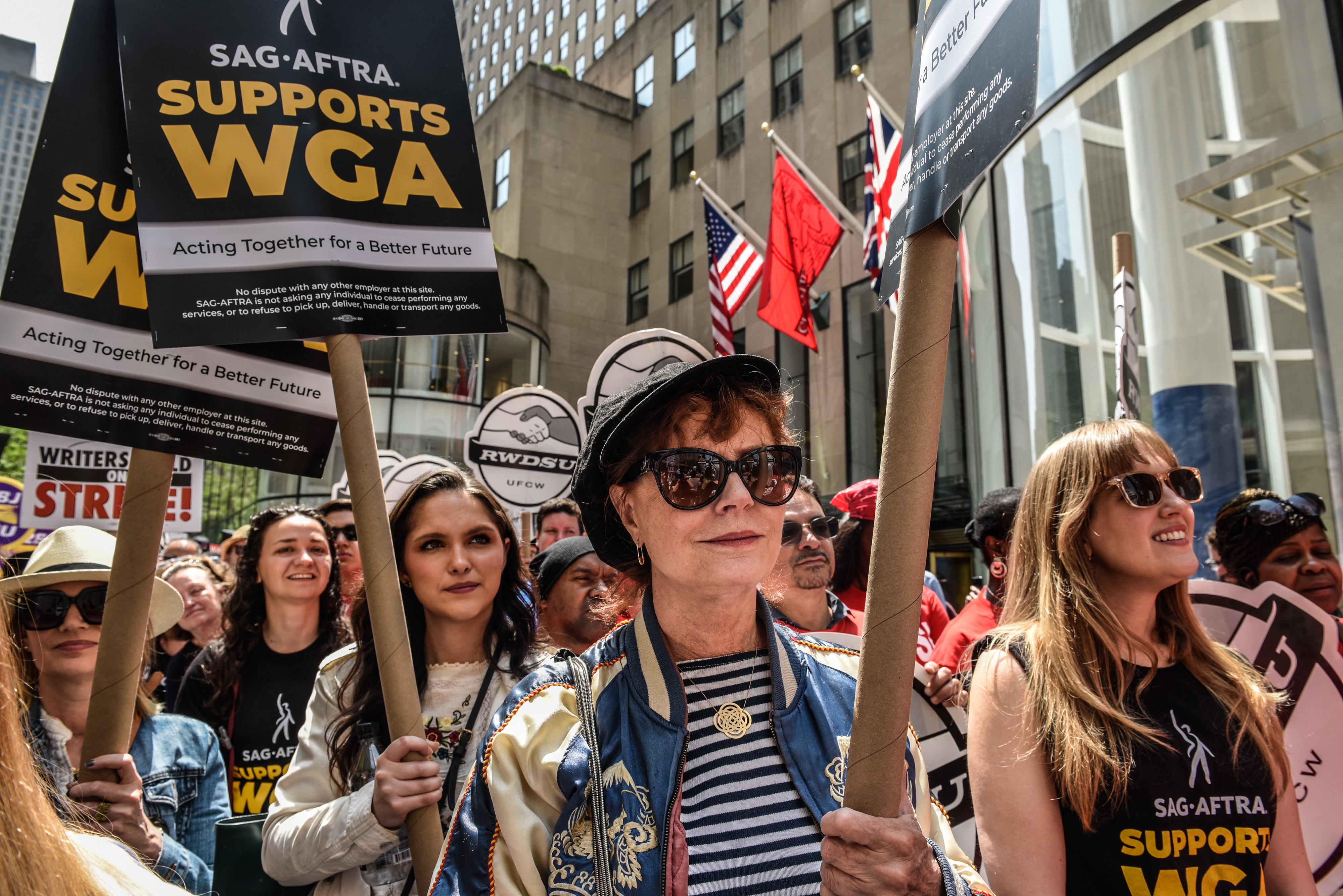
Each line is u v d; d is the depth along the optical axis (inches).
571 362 863.7
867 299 609.3
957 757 88.2
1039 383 224.1
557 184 890.1
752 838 45.4
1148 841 60.7
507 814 46.0
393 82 75.6
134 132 67.5
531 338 805.9
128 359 73.7
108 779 64.1
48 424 69.8
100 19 74.2
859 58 647.8
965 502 511.8
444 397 729.0
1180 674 67.2
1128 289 128.3
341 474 729.6
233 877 80.4
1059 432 217.6
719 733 48.9
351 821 68.9
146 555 69.6
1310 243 174.4
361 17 75.9
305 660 130.7
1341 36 163.3
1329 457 167.8
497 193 923.4
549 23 1412.4
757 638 53.9
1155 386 198.1
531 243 865.5
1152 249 198.2
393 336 70.7
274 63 72.1
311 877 73.0
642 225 903.1
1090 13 207.0
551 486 227.5
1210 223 191.8
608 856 44.1
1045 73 219.8
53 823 29.1
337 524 188.9
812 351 642.8
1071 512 69.7
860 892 39.1
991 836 63.9
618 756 47.2
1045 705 64.2
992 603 116.2
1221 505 187.5
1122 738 62.6
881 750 39.9
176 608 100.7
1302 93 170.1
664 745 47.2
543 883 45.3
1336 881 83.4
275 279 68.3
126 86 68.0
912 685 40.0
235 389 78.5
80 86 73.0
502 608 91.4
